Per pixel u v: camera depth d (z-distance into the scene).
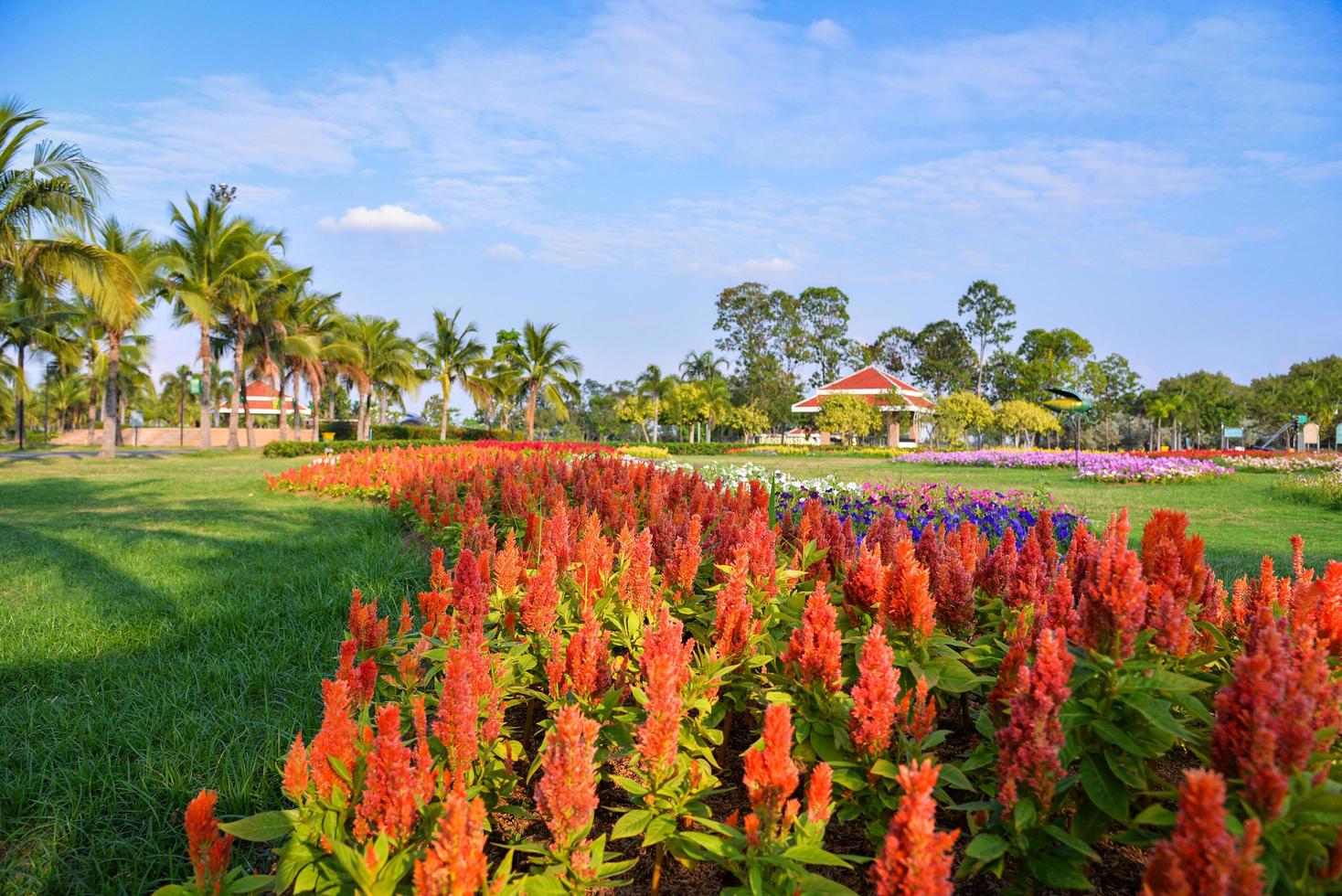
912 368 72.69
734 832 1.67
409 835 1.65
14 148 14.32
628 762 2.31
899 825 1.39
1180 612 2.10
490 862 2.18
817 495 7.12
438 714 2.02
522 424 67.94
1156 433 72.50
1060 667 1.68
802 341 67.00
